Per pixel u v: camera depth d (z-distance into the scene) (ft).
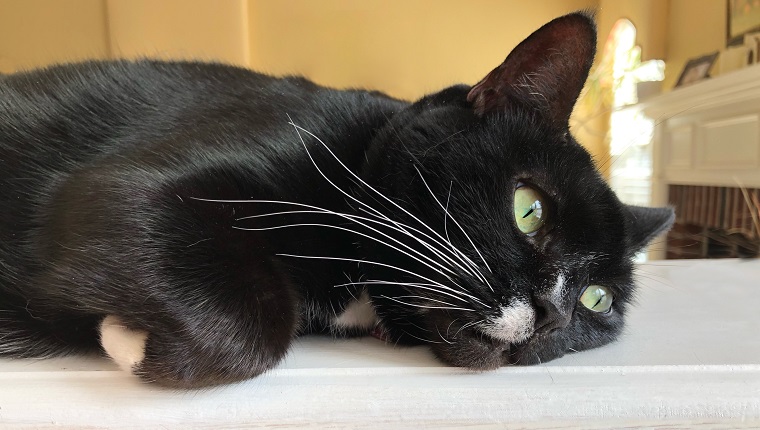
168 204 0.64
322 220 0.75
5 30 2.53
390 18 3.07
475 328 0.72
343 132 0.83
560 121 0.85
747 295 1.07
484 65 3.17
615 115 3.23
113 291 0.60
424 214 0.75
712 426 0.62
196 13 2.62
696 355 0.69
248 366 0.60
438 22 3.11
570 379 0.64
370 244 0.77
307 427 0.59
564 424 0.61
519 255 0.75
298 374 0.62
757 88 2.49
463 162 0.77
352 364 0.65
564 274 0.76
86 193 0.66
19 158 0.82
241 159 0.71
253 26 2.93
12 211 0.79
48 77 0.92
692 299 1.04
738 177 2.68
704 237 2.66
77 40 2.57
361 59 3.07
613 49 3.21
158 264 0.60
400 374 0.63
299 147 0.76
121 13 2.55
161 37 2.60
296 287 0.75
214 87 0.91
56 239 0.67
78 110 0.86
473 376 0.66
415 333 0.77
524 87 0.83
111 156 0.75
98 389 0.59
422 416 0.60
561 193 0.79
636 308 0.97
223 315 0.60
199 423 0.58
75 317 0.68
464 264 0.72
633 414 0.61
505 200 0.77
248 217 0.69
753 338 0.78
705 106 2.88
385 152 0.80
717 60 3.03
